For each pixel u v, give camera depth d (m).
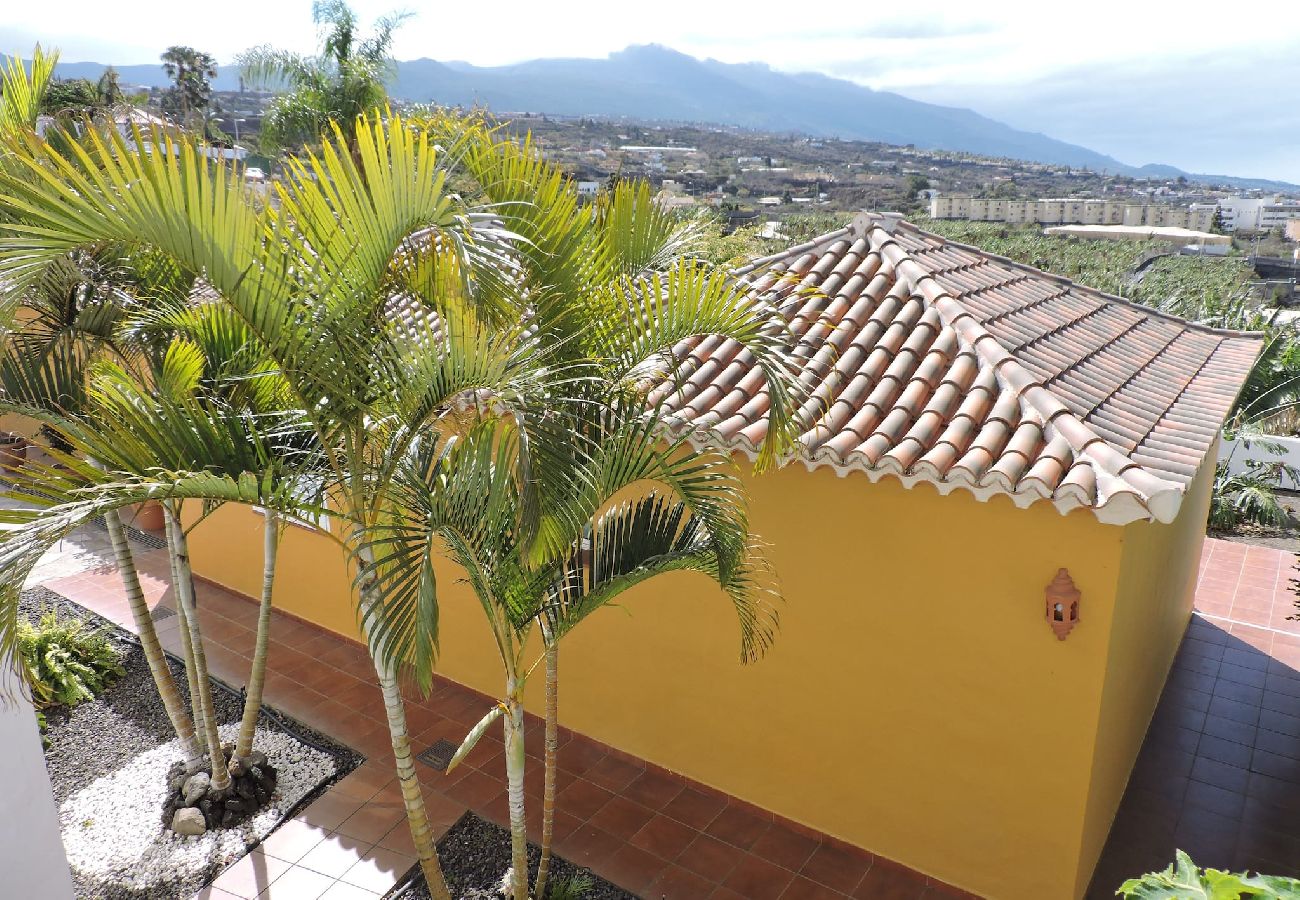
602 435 5.58
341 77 21.20
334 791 8.63
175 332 6.79
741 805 8.41
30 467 4.17
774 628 7.83
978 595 6.75
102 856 7.74
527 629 6.01
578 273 5.61
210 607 12.80
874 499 7.05
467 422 5.89
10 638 3.91
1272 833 7.98
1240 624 12.32
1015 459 5.98
